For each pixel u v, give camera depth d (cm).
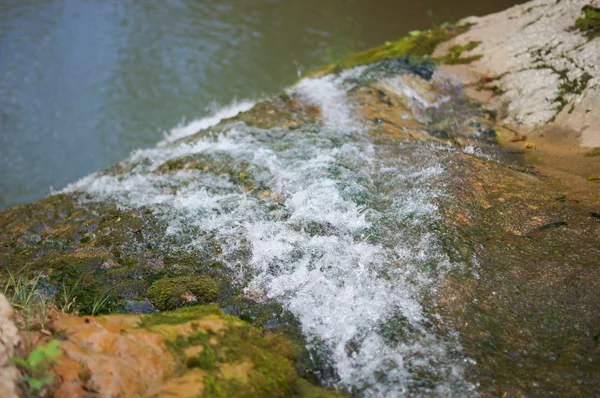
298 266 306
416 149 425
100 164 734
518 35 567
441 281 285
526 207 339
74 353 205
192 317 240
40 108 814
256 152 438
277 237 332
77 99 832
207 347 222
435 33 630
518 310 263
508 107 507
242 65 880
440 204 345
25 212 416
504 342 247
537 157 431
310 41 917
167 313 245
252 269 308
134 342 213
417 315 266
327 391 225
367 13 955
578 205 337
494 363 238
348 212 348
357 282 290
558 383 226
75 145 757
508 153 443
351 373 239
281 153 434
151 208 385
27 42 943
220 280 300
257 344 237
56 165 736
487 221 329
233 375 212
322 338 256
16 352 199
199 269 314
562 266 286
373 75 572
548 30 552
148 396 196
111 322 229
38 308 237
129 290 296
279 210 361
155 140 758
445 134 482
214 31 965
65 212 408
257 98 810
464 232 320
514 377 230
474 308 267
